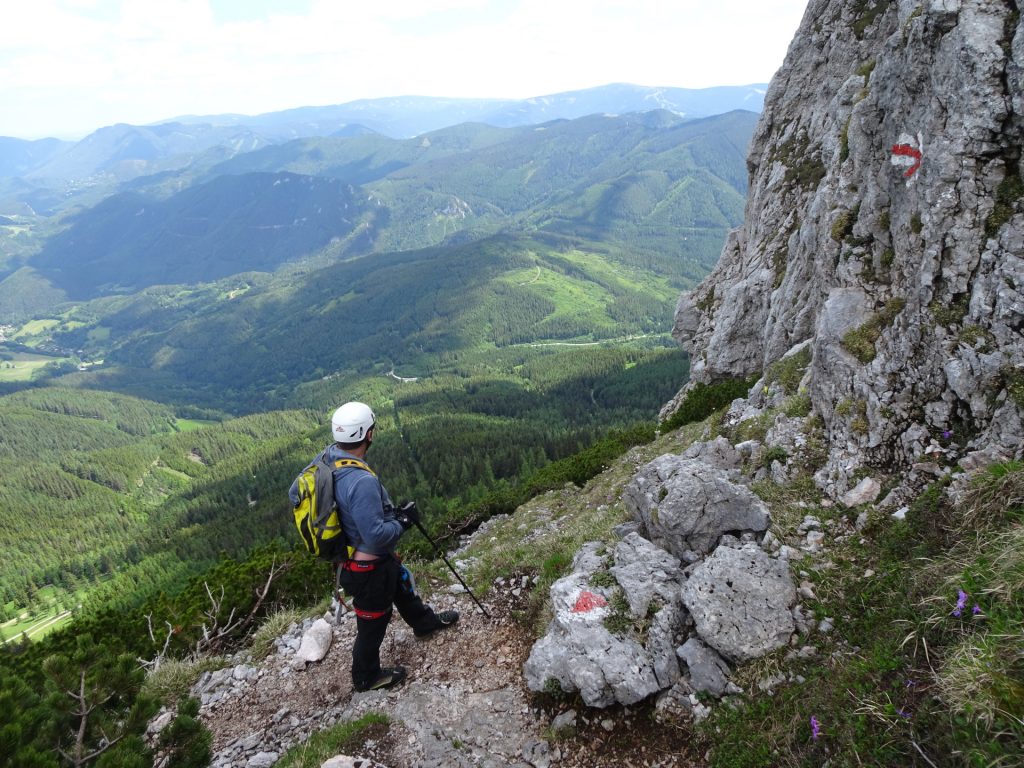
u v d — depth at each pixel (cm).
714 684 523
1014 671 362
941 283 738
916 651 436
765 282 2373
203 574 1354
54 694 539
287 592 1149
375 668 654
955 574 476
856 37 2303
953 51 801
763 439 963
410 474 10969
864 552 595
